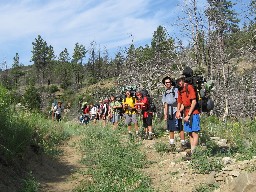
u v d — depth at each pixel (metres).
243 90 21.86
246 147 8.91
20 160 8.67
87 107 23.92
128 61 29.92
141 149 10.89
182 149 9.98
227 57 21.69
